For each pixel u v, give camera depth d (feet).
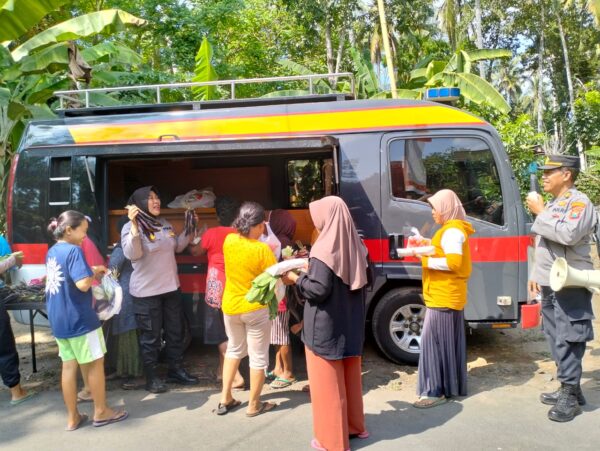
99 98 32.83
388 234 17.80
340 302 11.80
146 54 59.31
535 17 103.71
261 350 14.33
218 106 19.42
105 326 16.70
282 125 18.19
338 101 18.78
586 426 13.37
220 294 15.99
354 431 12.87
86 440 13.34
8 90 28.25
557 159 13.84
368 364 18.51
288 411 14.75
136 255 15.25
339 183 17.98
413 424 13.73
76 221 13.60
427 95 18.94
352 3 71.82
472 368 17.85
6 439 13.53
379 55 75.92
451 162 17.83
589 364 18.01
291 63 59.57
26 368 19.13
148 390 16.35
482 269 17.46
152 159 18.42
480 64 88.07
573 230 13.24
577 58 113.80
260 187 22.07
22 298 15.85
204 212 19.88
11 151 33.47
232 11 57.26
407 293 17.83
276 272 12.54
